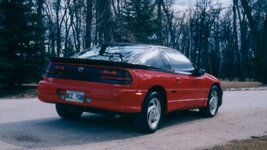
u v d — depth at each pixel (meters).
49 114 7.16
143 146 4.44
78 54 5.95
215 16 49.19
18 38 15.86
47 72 5.57
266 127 6.34
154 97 5.45
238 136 5.36
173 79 5.99
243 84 28.03
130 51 5.68
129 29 16.47
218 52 65.00
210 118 7.46
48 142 4.48
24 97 13.23
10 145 4.21
